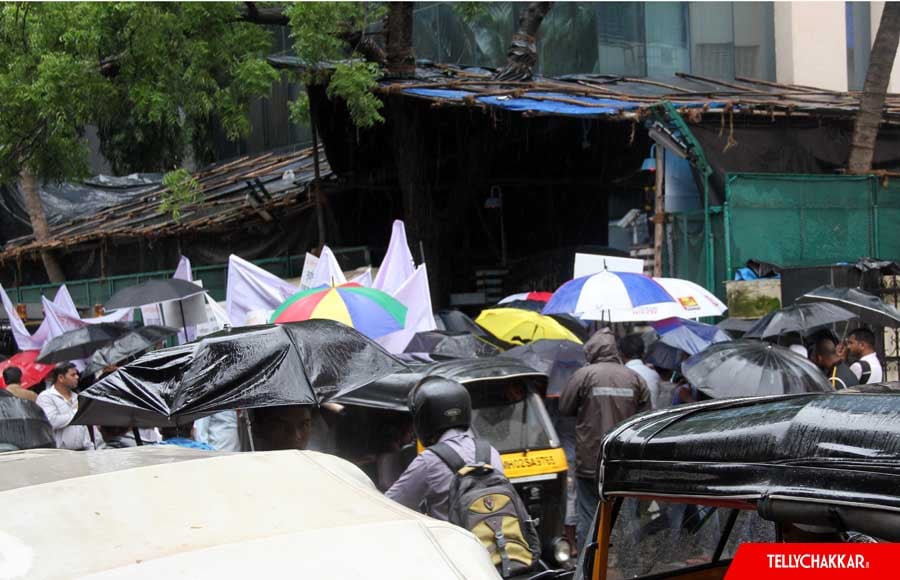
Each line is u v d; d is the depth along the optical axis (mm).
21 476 3020
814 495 2510
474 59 23281
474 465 5449
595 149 17594
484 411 8180
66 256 22688
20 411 6910
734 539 3684
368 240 17281
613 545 3451
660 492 3061
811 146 14672
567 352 9695
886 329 12984
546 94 15164
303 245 17641
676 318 10586
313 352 5668
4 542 2387
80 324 12703
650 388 9289
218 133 26391
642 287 9438
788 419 2758
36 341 13016
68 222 24641
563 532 7996
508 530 5254
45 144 15453
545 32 23078
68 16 13570
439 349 9906
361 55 15195
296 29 13891
